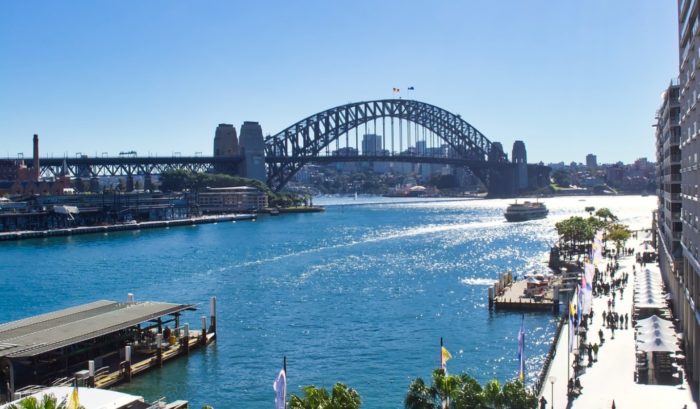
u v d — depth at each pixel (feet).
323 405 157.28
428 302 437.58
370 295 465.06
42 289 501.56
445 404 178.29
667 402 217.15
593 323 328.08
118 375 274.57
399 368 295.28
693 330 242.99
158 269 604.90
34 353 255.50
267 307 425.28
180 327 362.74
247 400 259.19
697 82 229.04
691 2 230.89
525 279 503.20
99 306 337.11
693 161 247.70
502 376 280.31
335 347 329.52
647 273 367.04
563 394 226.79
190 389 269.85
